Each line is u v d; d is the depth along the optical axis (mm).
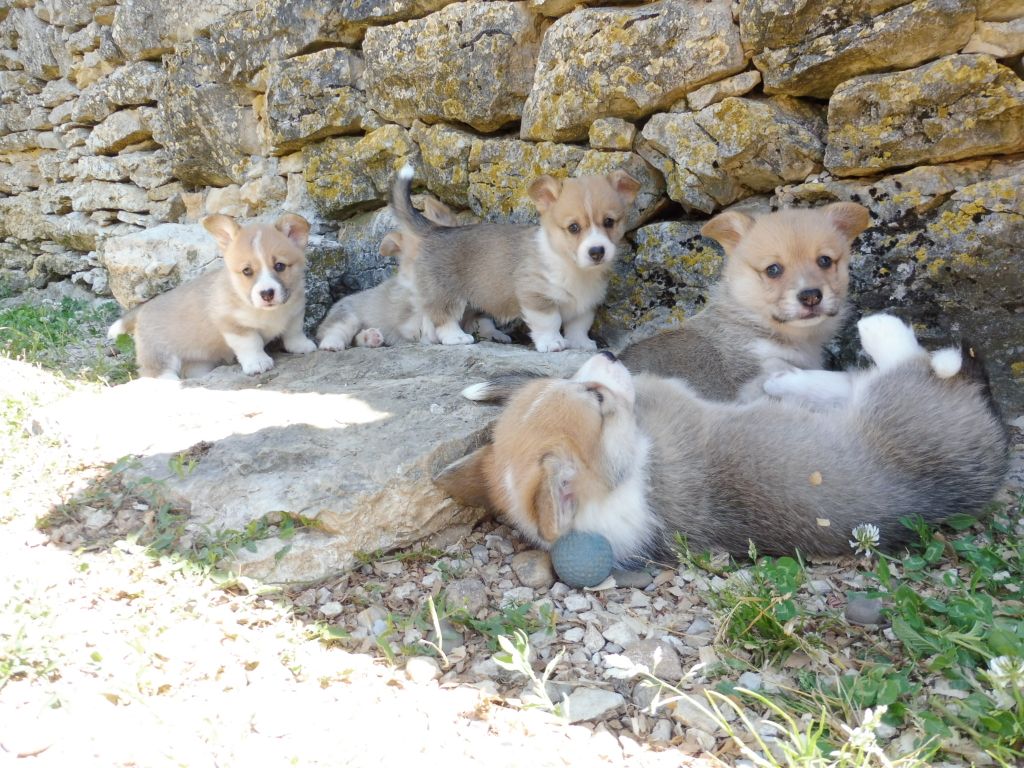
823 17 706
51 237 1609
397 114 1041
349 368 880
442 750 406
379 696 449
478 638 514
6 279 1663
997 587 509
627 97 833
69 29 1464
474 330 1061
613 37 823
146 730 404
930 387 613
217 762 385
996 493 611
